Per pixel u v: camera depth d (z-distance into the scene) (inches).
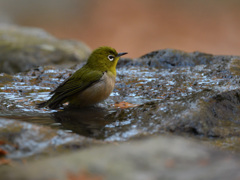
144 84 470.6
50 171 176.9
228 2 1590.8
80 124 320.2
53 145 228.4
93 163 181.3
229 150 241.1
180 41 1379.2
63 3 1631.4
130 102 416.8
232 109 318.3
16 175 177.2
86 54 1002.7
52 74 526.0
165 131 282.8
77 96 402.3
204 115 298.0
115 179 167.3
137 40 1425.9
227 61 527.8
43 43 979.9
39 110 382.0
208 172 175.3
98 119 337.4
